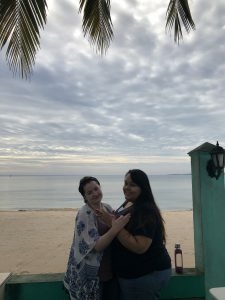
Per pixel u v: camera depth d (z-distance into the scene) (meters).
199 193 3.50
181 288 3.42
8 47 3.74
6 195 49.34
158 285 2.57
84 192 2.67
